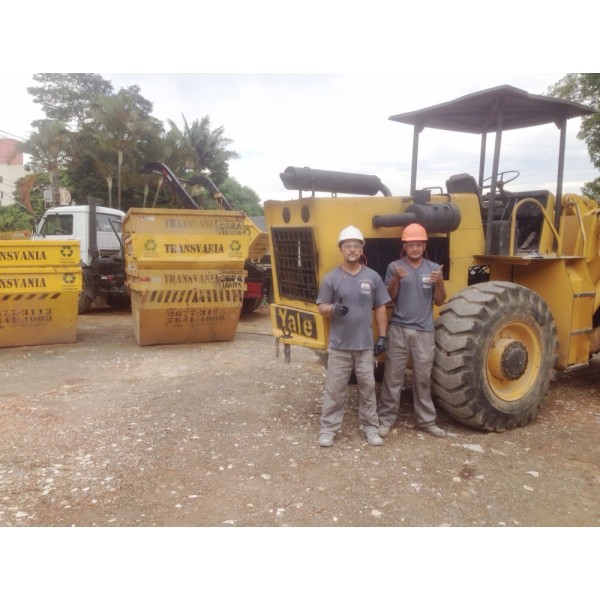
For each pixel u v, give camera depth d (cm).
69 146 3150
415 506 344
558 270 533
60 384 624
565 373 662
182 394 576
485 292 460
